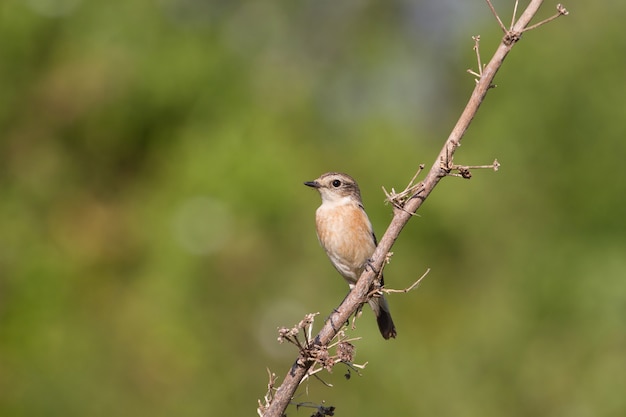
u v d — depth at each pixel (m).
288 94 17.27
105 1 16.22
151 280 15.06
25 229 15.48
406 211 6.16
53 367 14.46
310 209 15.49
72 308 15.08
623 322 14.98
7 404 14.24
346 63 21.98
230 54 16.98
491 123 16.38
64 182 16.05
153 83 15.96
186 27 16.81
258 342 15.04
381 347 14.93
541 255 15.59
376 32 22.45
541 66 16.33
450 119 21.28
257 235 15.28
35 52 15.96
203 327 14.99
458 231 15.82
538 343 15.24
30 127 16.06
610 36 16.22
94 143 16.12
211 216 15.23
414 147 16.64
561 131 16.06
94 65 15.91
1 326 14.80
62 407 14.26
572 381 14.81
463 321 15.52
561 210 15.85
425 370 14.98
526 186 16.00
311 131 17.23
